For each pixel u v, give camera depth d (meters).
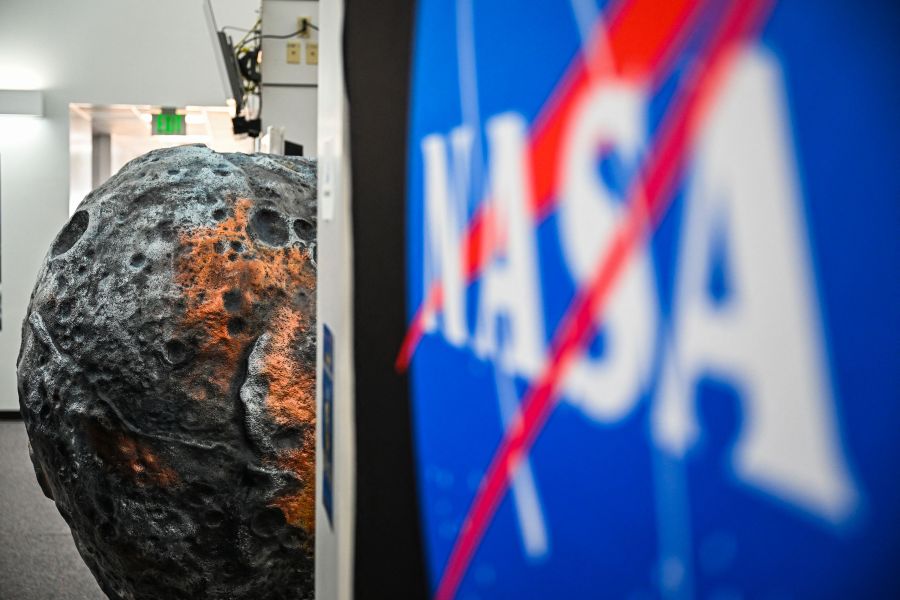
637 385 0.57
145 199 2.23
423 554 0.80
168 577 2.22
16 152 6.79
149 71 6.88
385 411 0.88
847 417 0.48
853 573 0.48
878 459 0.49
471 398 0.72
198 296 2.13
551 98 0.63
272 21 4.25
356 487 0.97
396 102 0.85
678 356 0.54
